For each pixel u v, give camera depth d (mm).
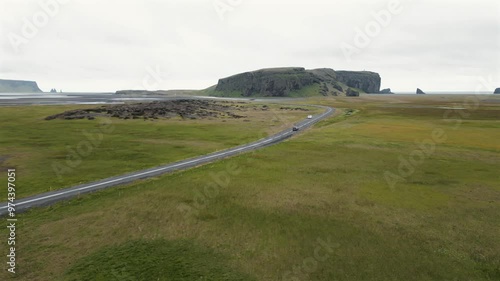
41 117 129500
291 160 64312
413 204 40719
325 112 178500
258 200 42250
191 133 100688
